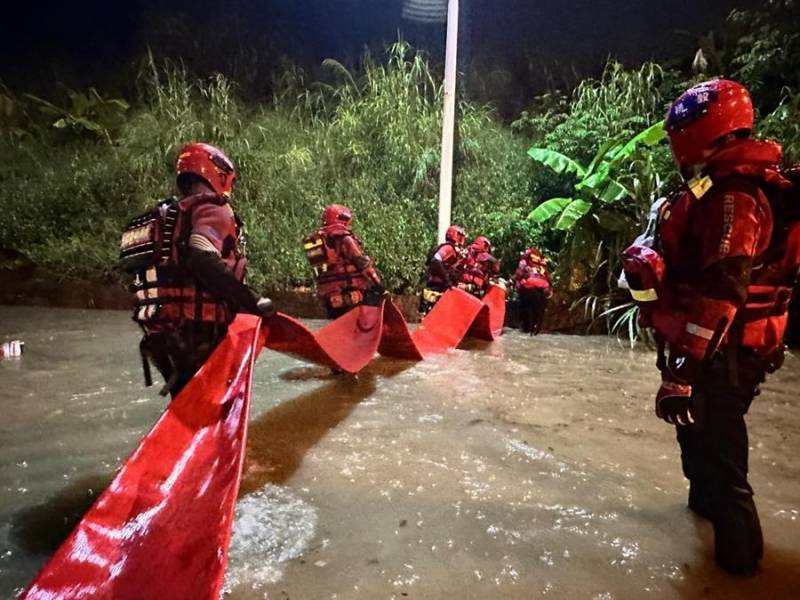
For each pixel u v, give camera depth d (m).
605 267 9.38
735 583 2.46
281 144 12.38
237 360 3.37
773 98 10.15
